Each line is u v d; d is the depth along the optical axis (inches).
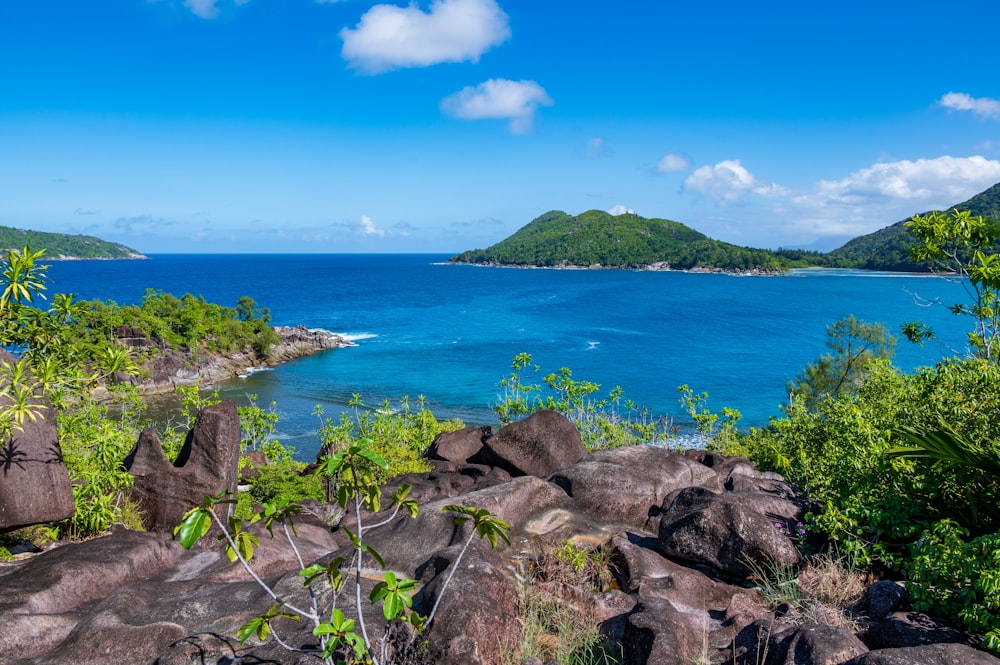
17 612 227.5
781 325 3759.8
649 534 359.6
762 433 786.2
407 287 7121.1
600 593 280.1
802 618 233.9
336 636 154.6
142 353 857.5
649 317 4188.0
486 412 1738.4
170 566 309.4
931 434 255.6
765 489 368.2
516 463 530.0
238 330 2416.3
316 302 5201.8
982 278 298.7
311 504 462.0
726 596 275.3
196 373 2106.3
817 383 1181.1
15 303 306.2
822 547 296.7
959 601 216.1
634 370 2346.2
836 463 351.9
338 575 168.7
